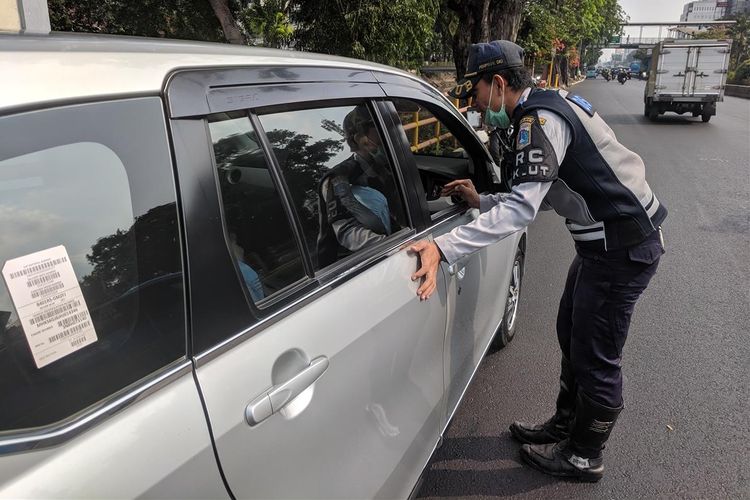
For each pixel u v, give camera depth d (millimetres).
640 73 73812
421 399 1863
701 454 2535
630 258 1994
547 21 14789
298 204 1432
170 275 1025
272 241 1296
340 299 1436
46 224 884
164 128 1049
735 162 9914
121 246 969
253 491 1098
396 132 1896
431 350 1935
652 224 2006
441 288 1985
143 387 946
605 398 2182
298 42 7734
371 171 1766
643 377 3160
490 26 10805
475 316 2451
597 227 2010
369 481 1507
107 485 853
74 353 890
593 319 2102
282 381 1177
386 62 7199
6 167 839
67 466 822
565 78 43594
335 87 1598
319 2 7086
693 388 3043
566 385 2457
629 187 1947
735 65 48688
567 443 2416
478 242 1828
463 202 2428
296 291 1323
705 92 17094
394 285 1658
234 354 1102
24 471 785
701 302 4141
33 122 868
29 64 902
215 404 1031
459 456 2562
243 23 7848
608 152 1919
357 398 1449
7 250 839
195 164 1091
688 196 7414
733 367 3238
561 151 1854
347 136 1662
